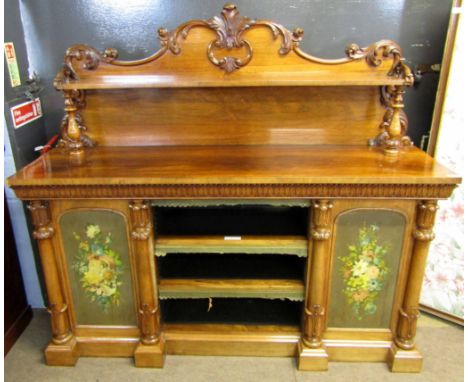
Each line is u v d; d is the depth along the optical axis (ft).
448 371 5.70
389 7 6.00
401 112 5.68
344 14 6.05
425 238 5.07
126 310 5.77
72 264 5.55
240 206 6.57
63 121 5.82
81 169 5.13
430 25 6.06
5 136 5.90
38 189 4.94
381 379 5.57
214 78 5.50
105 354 5.99
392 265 5.37
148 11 6.13
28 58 6.34
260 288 5.61
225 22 5.35
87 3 6.10
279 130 6.04
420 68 6.24
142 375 5.69
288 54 5.43
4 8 5.75
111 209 5.20
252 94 5.87
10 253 6.45
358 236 5.24
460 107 5.80
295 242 5.37
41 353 6.14
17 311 6.59
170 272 5.94
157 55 5.48
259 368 5.77
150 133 6.10
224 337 5.90
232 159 5.43
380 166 5.05
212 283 5.67
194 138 6.11
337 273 5.43
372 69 5.41
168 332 5.95
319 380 5.57
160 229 5.81
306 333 5.67
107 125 6.07
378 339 5.76
